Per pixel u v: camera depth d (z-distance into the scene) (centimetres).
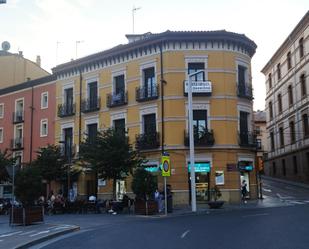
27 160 4272
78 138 3838
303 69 4766
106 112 3675
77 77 3934
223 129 3253
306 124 4738
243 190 3256
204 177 3222
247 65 3494
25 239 1441
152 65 3422
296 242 1134
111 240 1361
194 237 1332
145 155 3262
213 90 3294
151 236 1411
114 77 3678
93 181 3684
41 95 4275
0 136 4638
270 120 6069
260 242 1160
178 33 3322
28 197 2061
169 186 2694
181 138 3238
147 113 3400
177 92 3297
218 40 3344
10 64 5044
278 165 5666
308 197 3447
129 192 3388
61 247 1266
